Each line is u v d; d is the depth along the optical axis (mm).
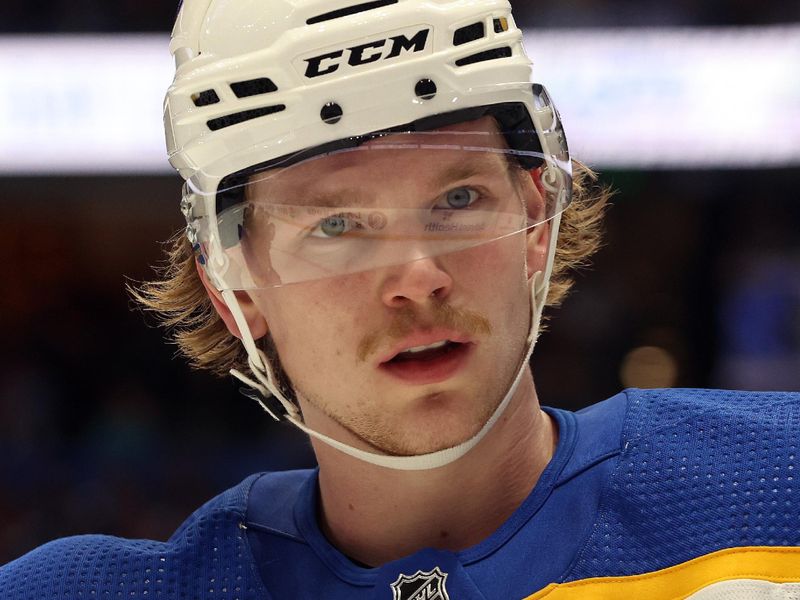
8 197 5340
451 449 1352
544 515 1418
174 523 5055
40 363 5582
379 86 1321
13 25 4996
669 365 5109
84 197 5336
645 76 4836
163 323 1869
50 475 5215
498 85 1375
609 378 5148
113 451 5277
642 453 1431
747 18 4852
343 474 1469
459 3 1371
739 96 4816
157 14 5027
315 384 1396
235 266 1430
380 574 1425
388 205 1316
